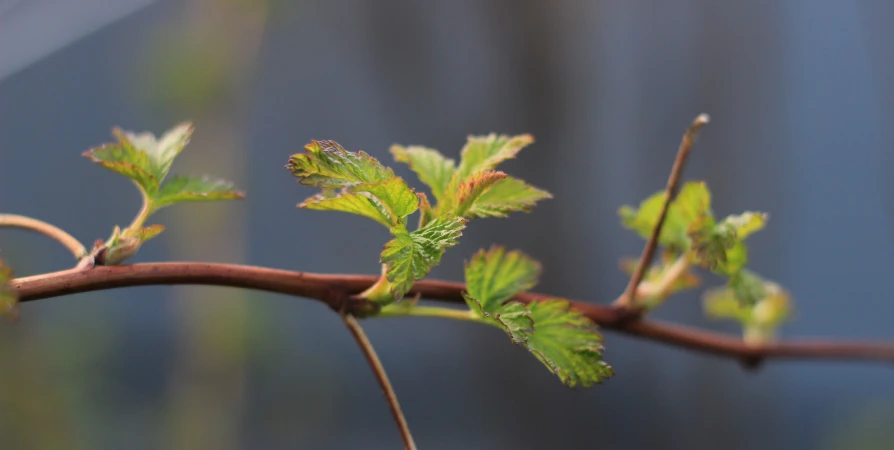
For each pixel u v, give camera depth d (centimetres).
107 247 64
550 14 178
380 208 64
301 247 230
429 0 182
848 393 225
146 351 234
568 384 65
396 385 235
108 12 182
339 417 216
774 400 188
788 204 197
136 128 232
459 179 66
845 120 204
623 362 197
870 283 225
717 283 186
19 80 229
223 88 135
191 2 146
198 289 135
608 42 187
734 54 180
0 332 146
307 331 232
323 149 63
